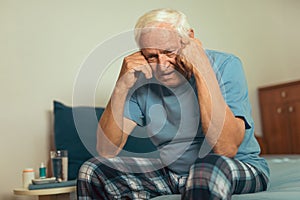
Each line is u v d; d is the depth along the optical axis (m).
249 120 1.35
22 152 2.44
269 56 3.58
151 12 1.39
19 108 2.46
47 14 2.61
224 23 3.36
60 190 1.68
